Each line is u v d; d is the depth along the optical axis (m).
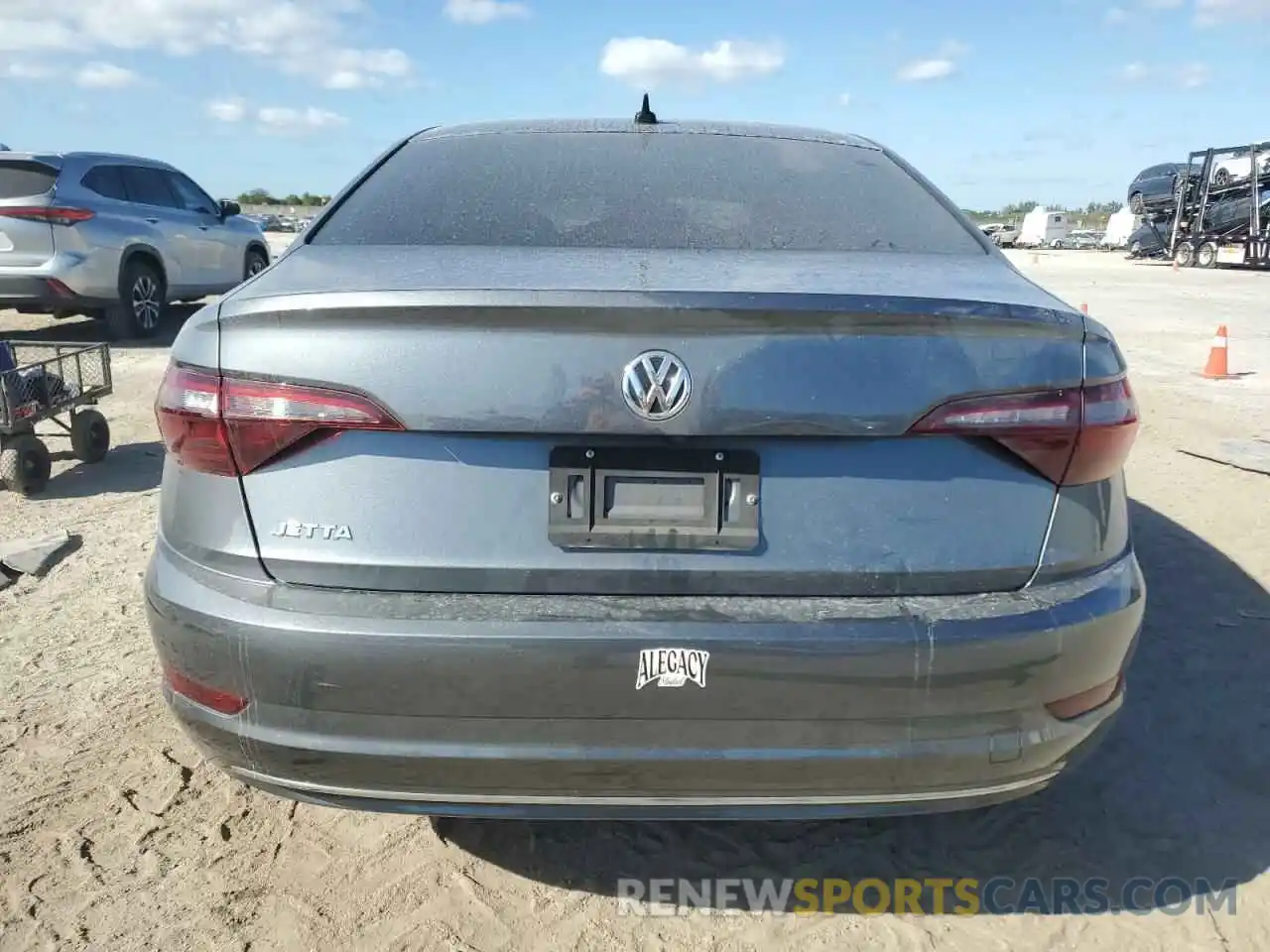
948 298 1.85
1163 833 2.56
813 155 2.89
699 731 1.83
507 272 2.01
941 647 1.82
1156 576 4.18
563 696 1.80
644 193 2.58
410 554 1.85
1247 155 27.64
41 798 2.65
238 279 12.26
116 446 6.41
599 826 2.60
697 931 2.24
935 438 1.89
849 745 1.85
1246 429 6.94
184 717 1.97
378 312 1.79
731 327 1.80
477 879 2.40
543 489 1.85
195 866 2.41
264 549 1.88
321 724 1.85
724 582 1.85
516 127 3.02
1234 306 16.64
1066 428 1.90
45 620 3.77
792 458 1.86
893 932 2.24
